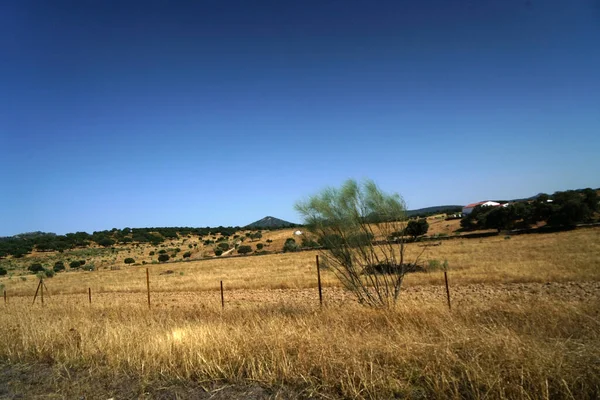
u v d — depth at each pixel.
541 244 45.19
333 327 7.77
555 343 5.04
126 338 7.64
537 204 74.25
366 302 12.62
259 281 30.53
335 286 24.89
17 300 26.42
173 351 6.68
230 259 70.38
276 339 6.43
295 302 17.27
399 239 12.72
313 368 5.46
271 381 5.32
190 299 22.89
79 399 5.37
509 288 18.77
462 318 7.68
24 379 6.35
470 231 82.50
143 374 6.06
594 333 5.56
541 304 8.49
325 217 12.73
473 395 4.22
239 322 9.39
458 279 22.52
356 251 12.64
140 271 60.00
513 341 5.08
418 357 5.22
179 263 72.44
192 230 177.00
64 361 7.09
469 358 4.98
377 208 12.62
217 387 5.37
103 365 6.75
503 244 49.62
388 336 6.43
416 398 4.50
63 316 12.23
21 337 8.46
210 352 6.32
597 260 26.28
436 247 52.97
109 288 33.88
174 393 5.32
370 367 5.00
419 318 7.80
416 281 22.77
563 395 4.10
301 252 70.25
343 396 4.74
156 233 164.50
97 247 134.75
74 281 47.06
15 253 115.56
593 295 14.45
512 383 4.28
